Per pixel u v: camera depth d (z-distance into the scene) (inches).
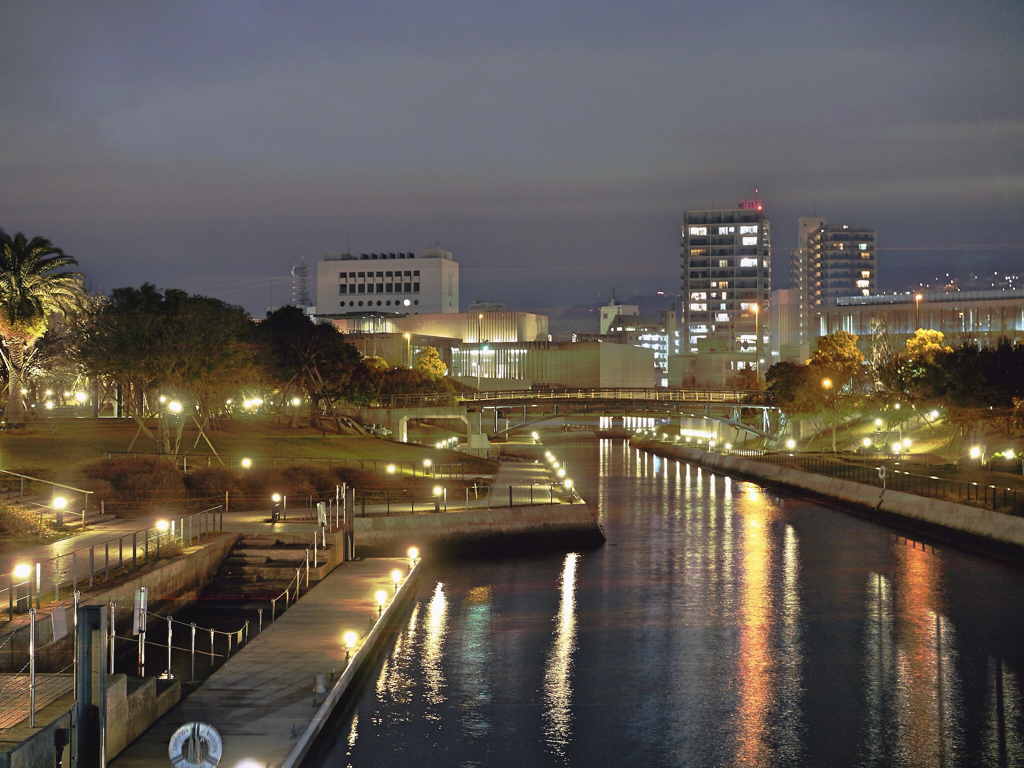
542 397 5383.9
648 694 1435.8
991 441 3927.2
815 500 3833.7
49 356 3932.1
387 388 5812.0
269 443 3772.1
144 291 3129.9
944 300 7549.2
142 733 1036.5
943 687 1475.1
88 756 775.1
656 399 5398.6
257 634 1577.3
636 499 3959.2
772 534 2962.6
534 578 2255.2
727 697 1428.4
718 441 6727.4
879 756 1219.9
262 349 4133.9
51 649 1193.4
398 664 1546.5
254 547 2049.7
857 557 2549.2
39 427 3624.5
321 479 2940.5
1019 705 1395.2
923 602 2017.7
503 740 1248.8
